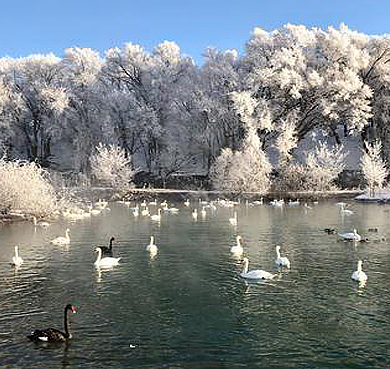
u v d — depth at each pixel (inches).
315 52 3752.5
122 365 619.2
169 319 781.3
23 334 721.6
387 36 3678.6
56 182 2662.4
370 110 3548.2
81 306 849.5
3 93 3690.9
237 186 3036.4
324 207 2632.9
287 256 1246.3
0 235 1643.7
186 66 3971.5
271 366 616.4
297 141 3550.7
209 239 1530.5
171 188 3614.7
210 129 3599.9
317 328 738.2
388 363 624.4
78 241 1512.1
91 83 3804.1
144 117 3627.0
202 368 611.5
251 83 3339.1
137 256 1262.3
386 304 845.2
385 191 3154.5
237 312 810.8
